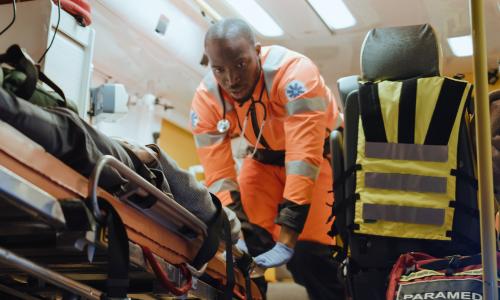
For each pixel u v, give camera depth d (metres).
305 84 3.03
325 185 3.39
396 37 2.62
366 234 2.48
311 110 2.99
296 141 2.97
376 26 4.61
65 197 1.51
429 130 2.48
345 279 2.57
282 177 3.39
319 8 4.45
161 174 1.90
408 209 2.45
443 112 2.47
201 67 4.99
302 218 2.91
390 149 2.50
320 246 3.42
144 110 5.34
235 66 3.02
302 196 2.91
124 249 1.56
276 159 3.36
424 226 2.44
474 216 2.43
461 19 4.37
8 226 1.56
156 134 5.47
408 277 2.23
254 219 3.34
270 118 3.19
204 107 3.32
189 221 1.99
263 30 4.82
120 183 1.72
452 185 2.45
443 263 2.25
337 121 3.35
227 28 3.03
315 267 3.46
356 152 2.54
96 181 1.51
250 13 4.56
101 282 2.10
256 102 3.17
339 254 2.76
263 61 3.15
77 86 2.62
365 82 2.57
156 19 4.32
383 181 2.49
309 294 3.60
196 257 2.09
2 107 1.36
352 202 2.52
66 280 1.56
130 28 4.32
